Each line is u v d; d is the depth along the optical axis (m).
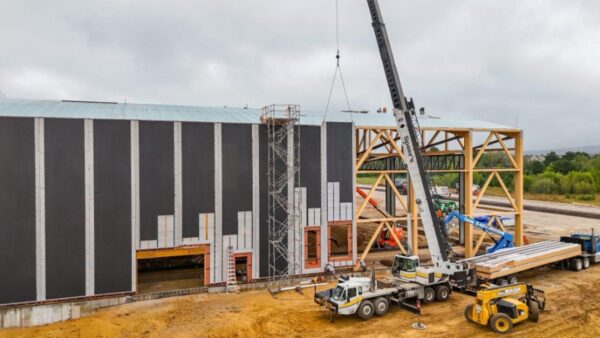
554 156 151.75
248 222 27.36
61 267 23.53
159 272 29.92
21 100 30.48
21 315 22.25
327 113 36.56
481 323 20.09
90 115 25.39
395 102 24.14
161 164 25.42
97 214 24.17
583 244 31.86
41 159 23.19
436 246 23.69
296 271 28.45
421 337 19.11
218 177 26.66
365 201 30.80
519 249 29.66
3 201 22.61
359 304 20.98
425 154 36.59
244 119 29.55
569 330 19.91
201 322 20.94
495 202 77.69
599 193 90.81
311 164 29.06
